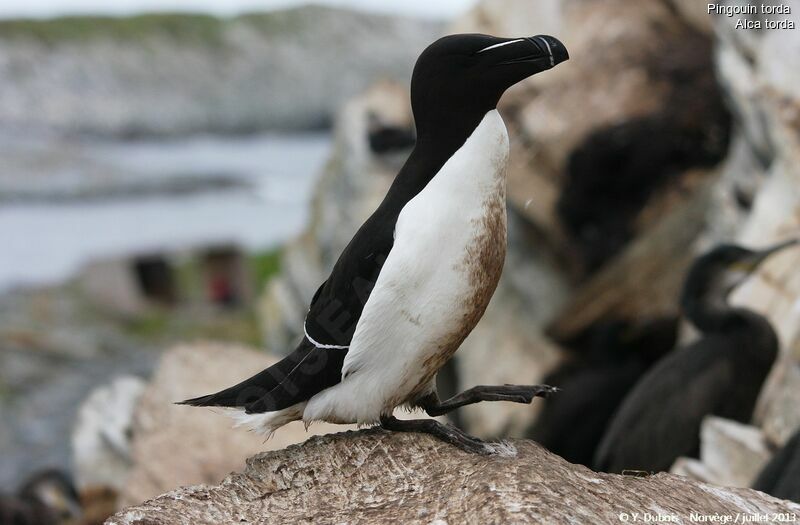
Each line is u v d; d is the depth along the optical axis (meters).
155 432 9.08
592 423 11.01
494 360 14.05
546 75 14.34
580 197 13.91
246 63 77.31
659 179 13.78
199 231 32.62
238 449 8.63
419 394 4.43
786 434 7.16
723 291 8.78
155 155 58.06
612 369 11.60
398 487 4.07
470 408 13.20
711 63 13.71
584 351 13.14
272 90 74.56
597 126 13.64
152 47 78.00
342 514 3.93
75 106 70.62
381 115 16.52
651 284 12.56
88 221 35.41
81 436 10.70
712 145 13.59
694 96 13.59
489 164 4.02
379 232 4.07
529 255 14.45
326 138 66.94
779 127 9.91
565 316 13.20
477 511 3.55
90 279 25.80
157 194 41.62
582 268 14.11
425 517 3.67
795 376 7.52
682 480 4.24
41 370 18.81
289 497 4.19
